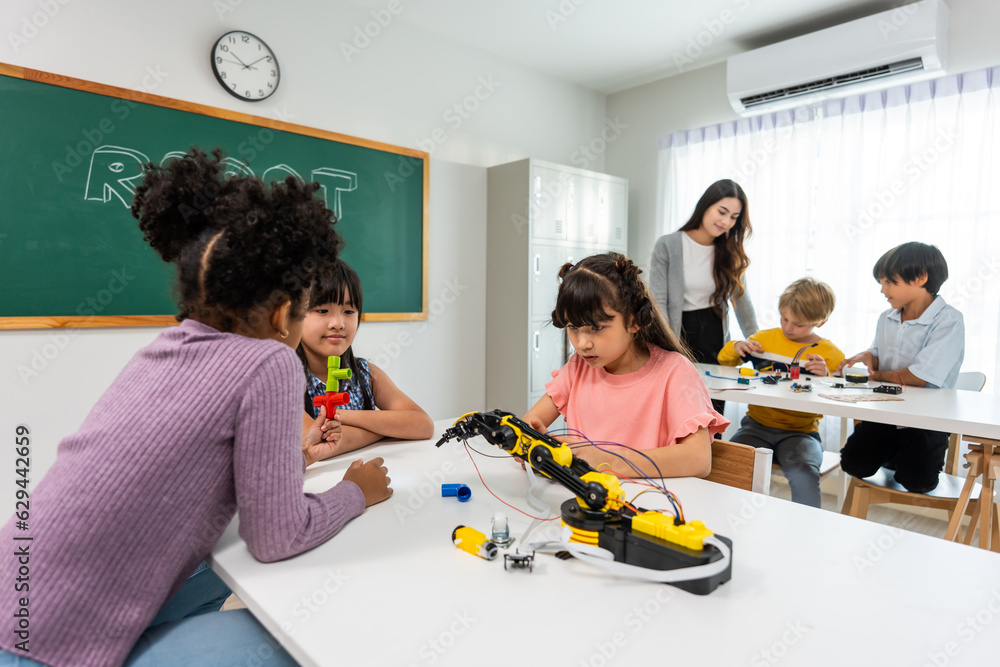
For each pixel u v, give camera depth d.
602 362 1.06
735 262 2.54
